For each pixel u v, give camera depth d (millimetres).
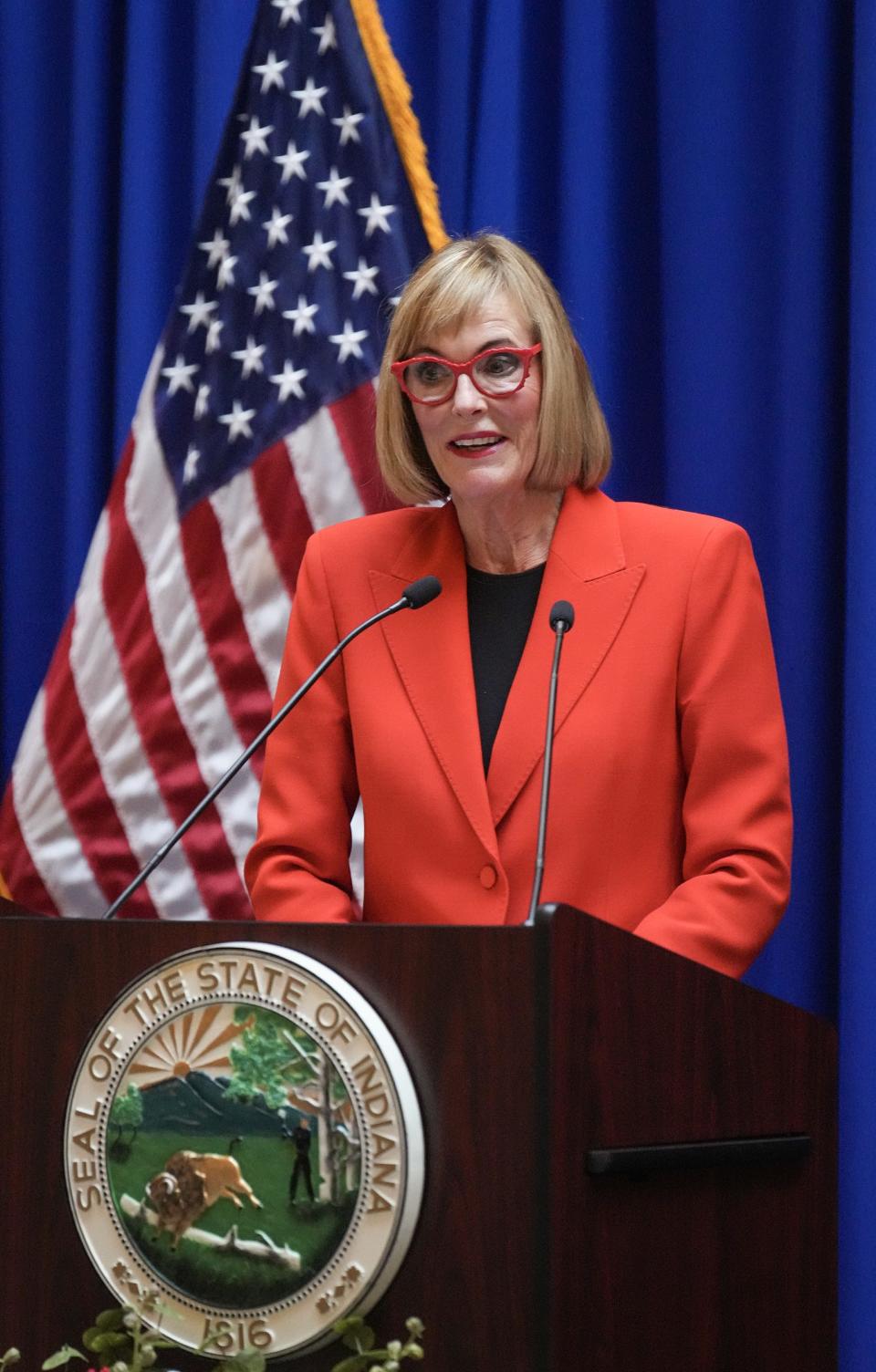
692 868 5562
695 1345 4141
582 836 5496
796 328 8281
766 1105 4520
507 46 9039
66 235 10539
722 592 5770
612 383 8828
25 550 10398
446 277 5840
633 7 9062
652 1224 4047
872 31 7852
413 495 6348
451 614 5918
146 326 9953
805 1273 4621
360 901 8609
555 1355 3674
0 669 10406
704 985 4312
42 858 9352
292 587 9078
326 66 9375
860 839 7605
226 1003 4137
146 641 9297
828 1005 8133
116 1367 3830
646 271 9023
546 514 6094
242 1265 4020
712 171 8602
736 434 8492
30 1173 4355
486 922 5434
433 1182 3879
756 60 8594
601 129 8852
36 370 10492
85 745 9336
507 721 5633
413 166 9117
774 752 5648
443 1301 3830
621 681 5648
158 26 10062
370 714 5855
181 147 10148
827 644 8172
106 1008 4348
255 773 9055
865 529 7688
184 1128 4141
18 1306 4309
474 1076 3879
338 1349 3936
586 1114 3852
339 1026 3988
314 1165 3973
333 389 9102
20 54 10539
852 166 8008
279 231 9305
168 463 9406
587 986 3896
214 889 9047
